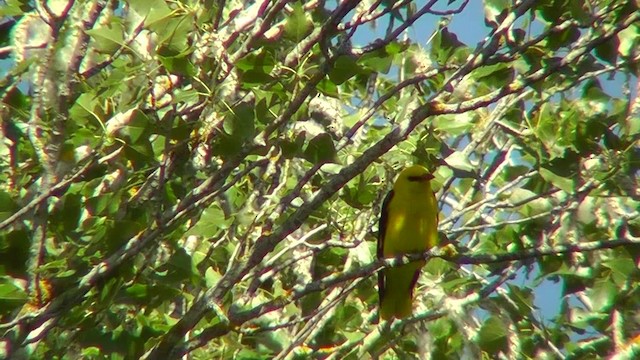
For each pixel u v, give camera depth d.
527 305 11.64
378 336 11.52
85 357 10.93
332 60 9.91
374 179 13.32
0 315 8.99
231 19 11.55
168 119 9.71
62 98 9.53
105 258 9.48
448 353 11.53
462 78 12.06
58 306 9.02
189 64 9.43
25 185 10.08
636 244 10.65
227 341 10.91
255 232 12.24
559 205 11.91
